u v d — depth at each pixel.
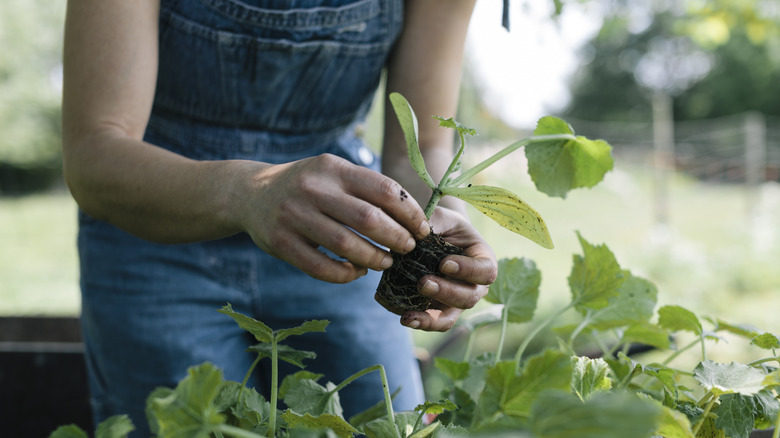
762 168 9.32
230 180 0.55
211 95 0.87
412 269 0.58
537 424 0.27
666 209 7.09
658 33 21.28
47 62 12.26
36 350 1.03
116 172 0.62
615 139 12.76
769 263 5.00
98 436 0.37
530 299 0.68
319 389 0.51
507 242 6.43
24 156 12.05
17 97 11.89
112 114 0.69
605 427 0.25
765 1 4.09
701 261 5.16
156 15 0.75
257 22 0.81
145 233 0.65
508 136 8.48
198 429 0.32
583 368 0.47
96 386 0.90
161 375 0.84
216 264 0.87
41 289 5.32
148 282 0.84
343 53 0.88
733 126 19.11
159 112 0.89
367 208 0.48
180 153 0.90
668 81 21.72
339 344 0.93
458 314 0.63
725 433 0.47
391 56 0.97
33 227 9.04
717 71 20.14
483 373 0.63
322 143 0.99
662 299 4.25
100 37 0.68
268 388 0.96
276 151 0.94
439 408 0.46
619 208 8.91
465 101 3.38
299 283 0.91
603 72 22.33
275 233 0.51
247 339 0.94
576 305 0.66
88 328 0.87
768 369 0.54
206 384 0.33
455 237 0.68
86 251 0.87
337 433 0.44
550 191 0.68
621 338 0.71
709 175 10.66
